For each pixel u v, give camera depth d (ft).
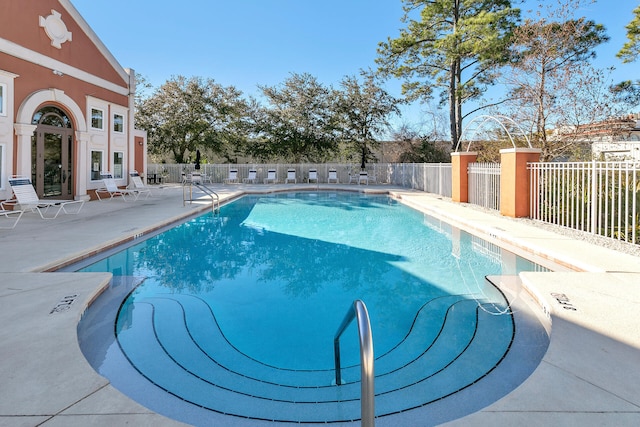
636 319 11.29
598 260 18.16
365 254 22.91
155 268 19.61
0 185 33.35
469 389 9.01
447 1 64.85
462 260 21.40
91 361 10.16
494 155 53.57
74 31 41.88
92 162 46.06
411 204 46.96
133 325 12.55
